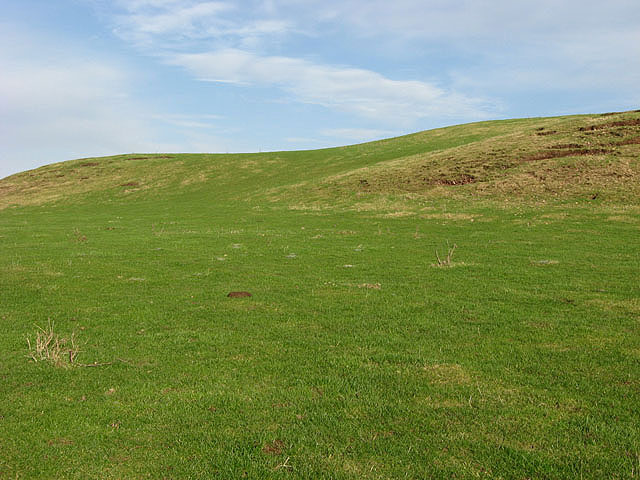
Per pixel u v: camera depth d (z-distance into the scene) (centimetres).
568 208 3212
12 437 580
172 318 1123
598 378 740
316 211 4081
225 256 2108
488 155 5028
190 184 6794
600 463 518
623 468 508
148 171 7869
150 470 516
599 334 952
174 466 524
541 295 1297
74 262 1947
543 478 496
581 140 4762
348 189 4816
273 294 1367
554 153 4597
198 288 1458
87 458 539
